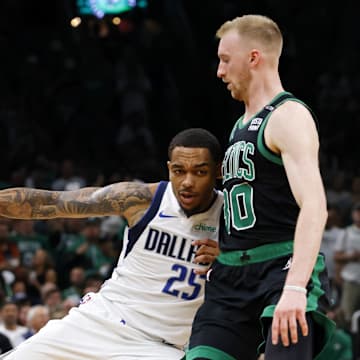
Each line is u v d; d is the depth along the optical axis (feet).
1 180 126.00
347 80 150.82
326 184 124.67
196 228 36.99
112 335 37.60
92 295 38.99
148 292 37.58
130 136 134.21
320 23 157.99
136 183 38.11
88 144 138.82
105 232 101.91
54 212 37.78
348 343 82.48
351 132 145.18
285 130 31.58
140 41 142.31
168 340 37.52
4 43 147.74
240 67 33.30
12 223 95.96
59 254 95.20
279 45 33.63
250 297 32.78
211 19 152.66
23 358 37.47
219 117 149.38
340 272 94.68
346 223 111.24
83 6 110.22
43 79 143.02
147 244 37.52
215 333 33.40
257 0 153.69
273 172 32.27
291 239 32.42
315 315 31.19
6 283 84.89
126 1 110.42
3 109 135.03
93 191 37.99
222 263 33.88
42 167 123.24
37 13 155.12
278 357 30.83
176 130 146.41
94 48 139.33
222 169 34.27
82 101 141.38
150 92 142.72
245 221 32.99
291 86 152.97
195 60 147.33
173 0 146.41
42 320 75.41
